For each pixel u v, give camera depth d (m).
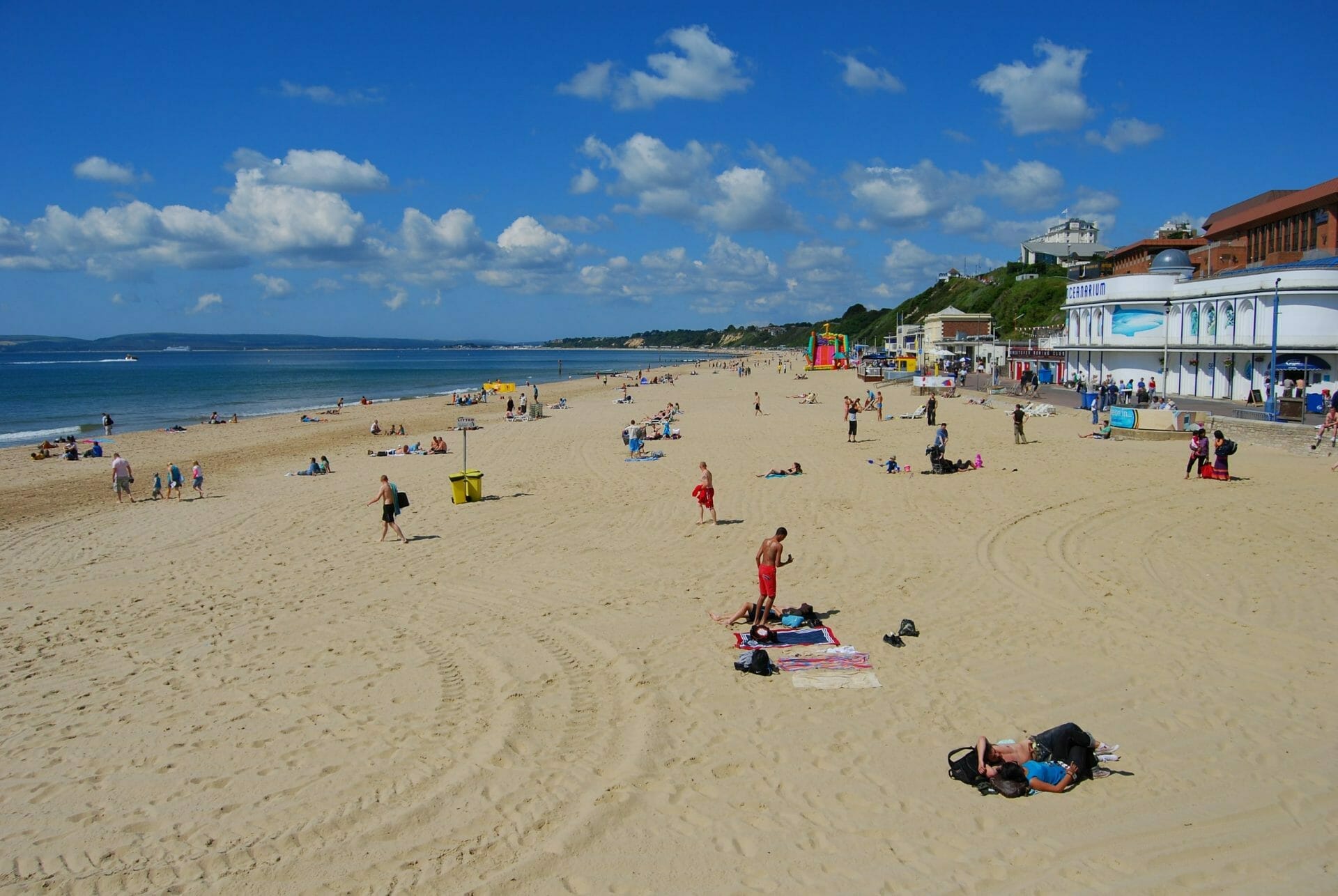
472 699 9.70
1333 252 42.34
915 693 9.42
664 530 18.23
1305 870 6.25
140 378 117.19
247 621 13.02
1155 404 37.56
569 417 49.72
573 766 8.05
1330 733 8.24
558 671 10.39
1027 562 14.34
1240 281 41.28
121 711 9.77
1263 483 20.27
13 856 6.89
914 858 6.54
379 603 13.68
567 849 6.73
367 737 8.84
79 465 33.50
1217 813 7.00
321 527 19.94
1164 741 8.22
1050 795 7.36
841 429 37.31
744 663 10.12
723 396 65.75
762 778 7.75
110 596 14.76
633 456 30.67
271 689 10.25
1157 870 6.30
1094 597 12.45
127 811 7.55
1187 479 21.03
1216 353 43.28
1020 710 8.95
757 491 22.33
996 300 113.25
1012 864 6.43
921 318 144.75
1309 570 13.34
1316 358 37.44
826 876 6.35
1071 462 24.44
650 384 90.56
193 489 26.97
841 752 8.17
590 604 13.07
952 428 35.25
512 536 18.23
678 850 6.70
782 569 14.68
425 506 22.22
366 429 46.00
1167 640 10.73
